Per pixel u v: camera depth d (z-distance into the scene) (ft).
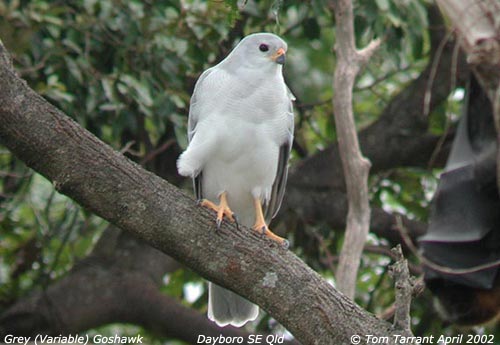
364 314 22.90
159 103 36.73
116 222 23.68
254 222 31.58
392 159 43.39
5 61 23.25
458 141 30.37
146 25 37.27
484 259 28.84
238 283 23.59
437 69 43.11
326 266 43.34
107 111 38.27
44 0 37.40
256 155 29.37
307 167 43.42
